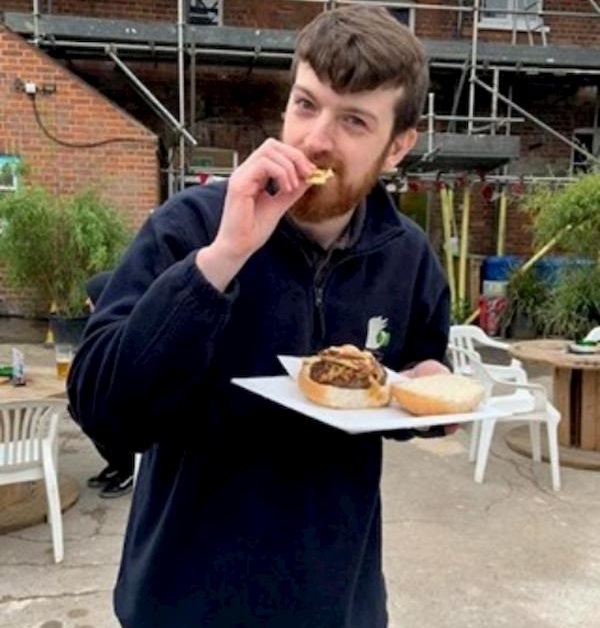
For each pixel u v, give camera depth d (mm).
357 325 1140
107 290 972
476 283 9594
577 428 4652
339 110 939
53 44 8727
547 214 7340
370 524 1179
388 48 935
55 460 3162
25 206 6398
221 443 1046
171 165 9320
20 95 8125
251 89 10148
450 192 9266
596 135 10828
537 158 10789
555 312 7262
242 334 1032
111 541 3217
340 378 1040
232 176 877
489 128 9648
